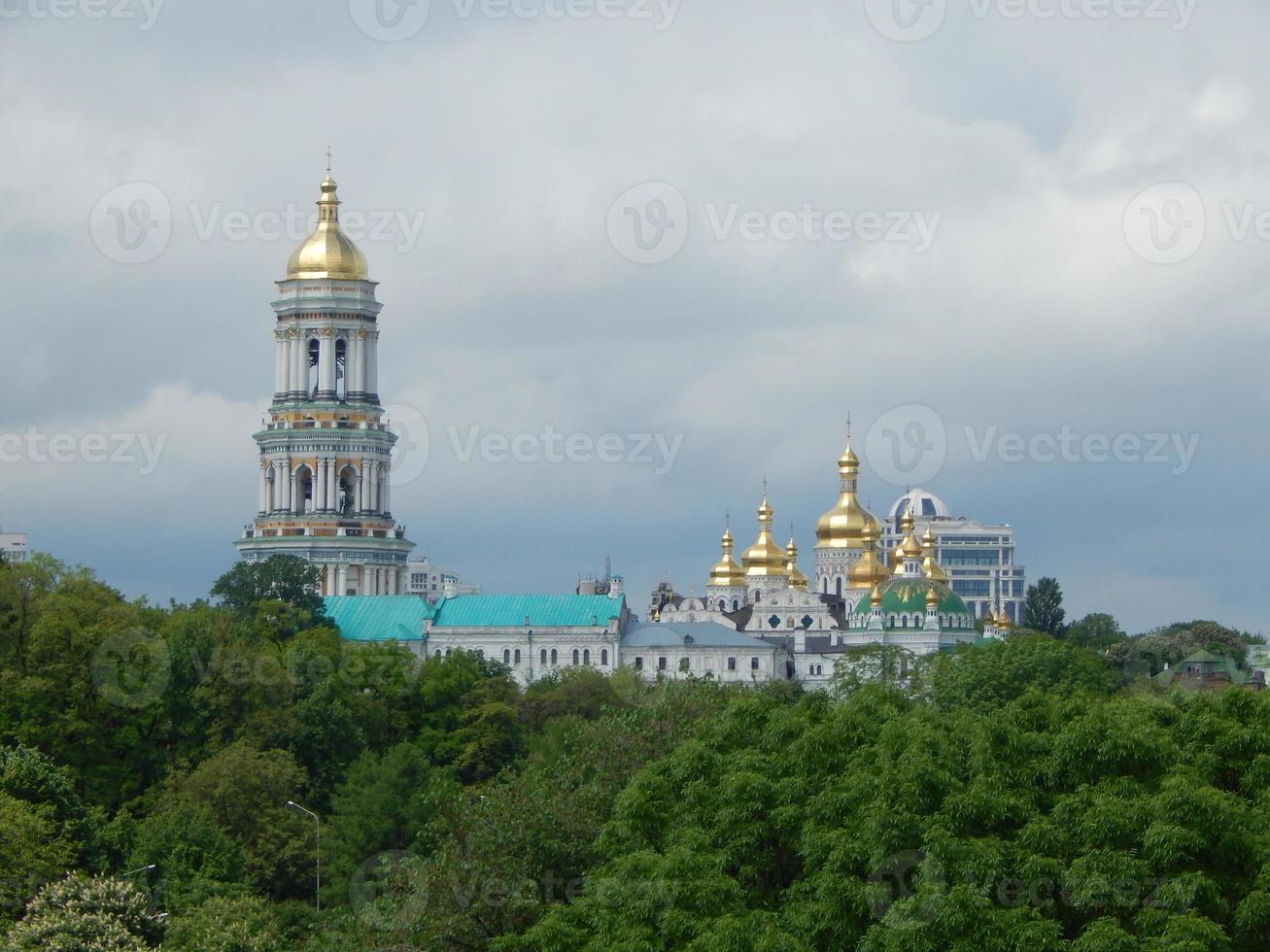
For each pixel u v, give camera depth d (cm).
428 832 14325
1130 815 12781
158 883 18112
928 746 13450
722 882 12744
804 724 14312
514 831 14038
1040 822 12975
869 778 13362
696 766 13988
